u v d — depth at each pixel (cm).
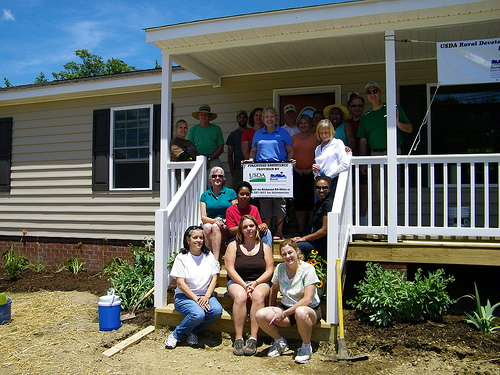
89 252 948
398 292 495
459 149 717
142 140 917
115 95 938
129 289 616
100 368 427
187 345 485
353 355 443
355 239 619
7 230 1024
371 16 554
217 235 550
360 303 514
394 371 406
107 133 941
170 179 691
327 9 563
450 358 425
